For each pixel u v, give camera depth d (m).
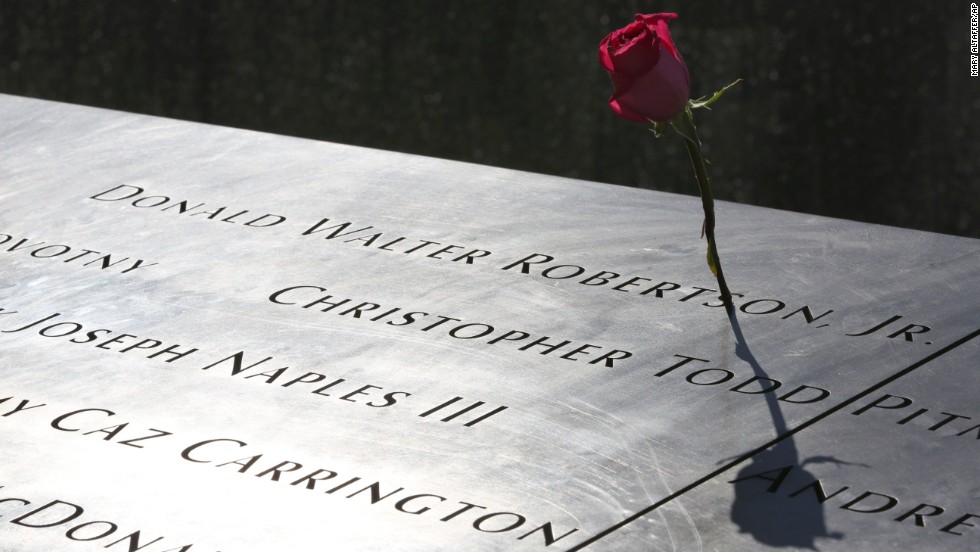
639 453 3.00
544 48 8.09
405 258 4.13
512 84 8.18
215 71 8.70
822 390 3.27
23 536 2.71
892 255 4.09
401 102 8.39
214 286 3.96
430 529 2.72
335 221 4.43
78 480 2.92
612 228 4.35
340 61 8.46
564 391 3.30
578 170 8.12
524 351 3.51
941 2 7.41
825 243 4.20
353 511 2.79
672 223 4.39
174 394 3.32
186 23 8.70
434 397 3.28
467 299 3.83
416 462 2.98
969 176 7.50
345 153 5.10
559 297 3.84
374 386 3.34
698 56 7.84
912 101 7.54
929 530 2.68
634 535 2.69
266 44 8.58
